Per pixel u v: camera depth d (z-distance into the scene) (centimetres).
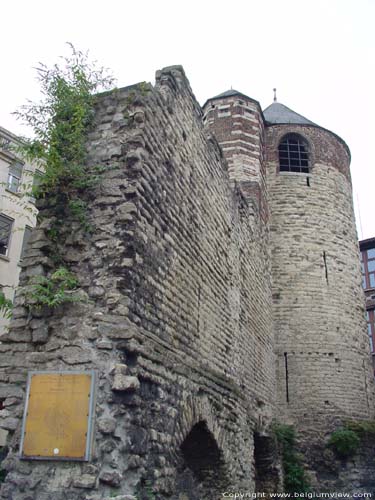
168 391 808
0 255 2098
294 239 2053
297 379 1850
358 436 1788
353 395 1883
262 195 1992
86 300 724
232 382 1224
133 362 696
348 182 2341
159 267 848
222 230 1283
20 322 739
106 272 737
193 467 1075
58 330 719
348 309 2019
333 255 2072
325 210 2139
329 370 1878
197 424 967
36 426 664
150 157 853
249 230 1638
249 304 1527
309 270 2009
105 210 779
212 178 1227
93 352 690
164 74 995
